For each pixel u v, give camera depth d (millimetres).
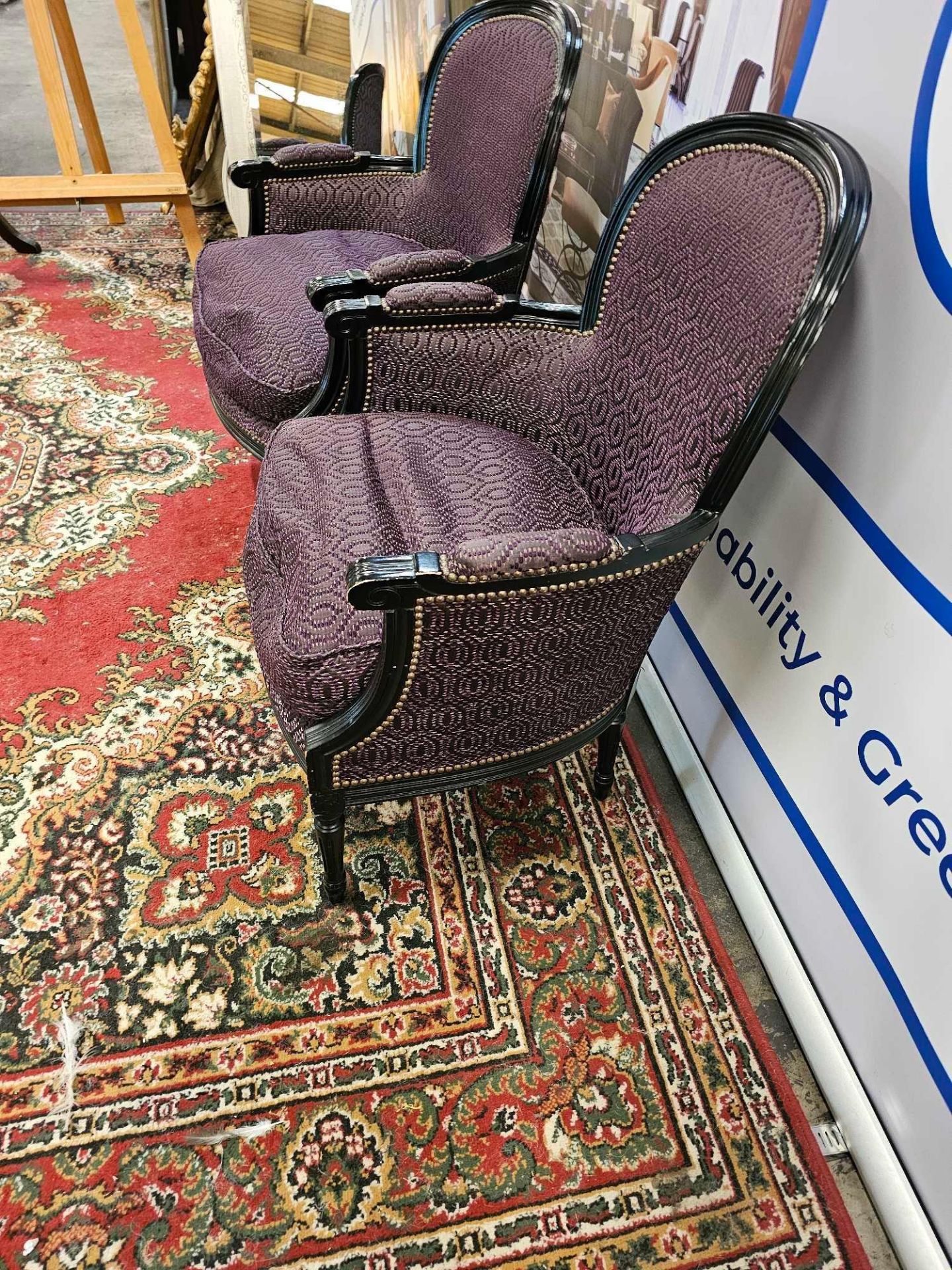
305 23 2623
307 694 1044
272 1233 997
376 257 1794
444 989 1220
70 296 2625
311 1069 1128
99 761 1438
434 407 1507
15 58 4254
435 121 1812
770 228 973
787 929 1263
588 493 1350
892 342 947
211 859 1328
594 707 1235
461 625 941
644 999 1239
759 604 1266
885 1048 1065
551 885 1356
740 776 1350
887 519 984
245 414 1659
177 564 1811
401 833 1396
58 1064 1105
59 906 1254
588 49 1675
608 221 1282
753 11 1131
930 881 967
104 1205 1000
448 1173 1055
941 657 922
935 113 844
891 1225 1050
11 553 1785
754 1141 1115
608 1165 1078
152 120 2543
